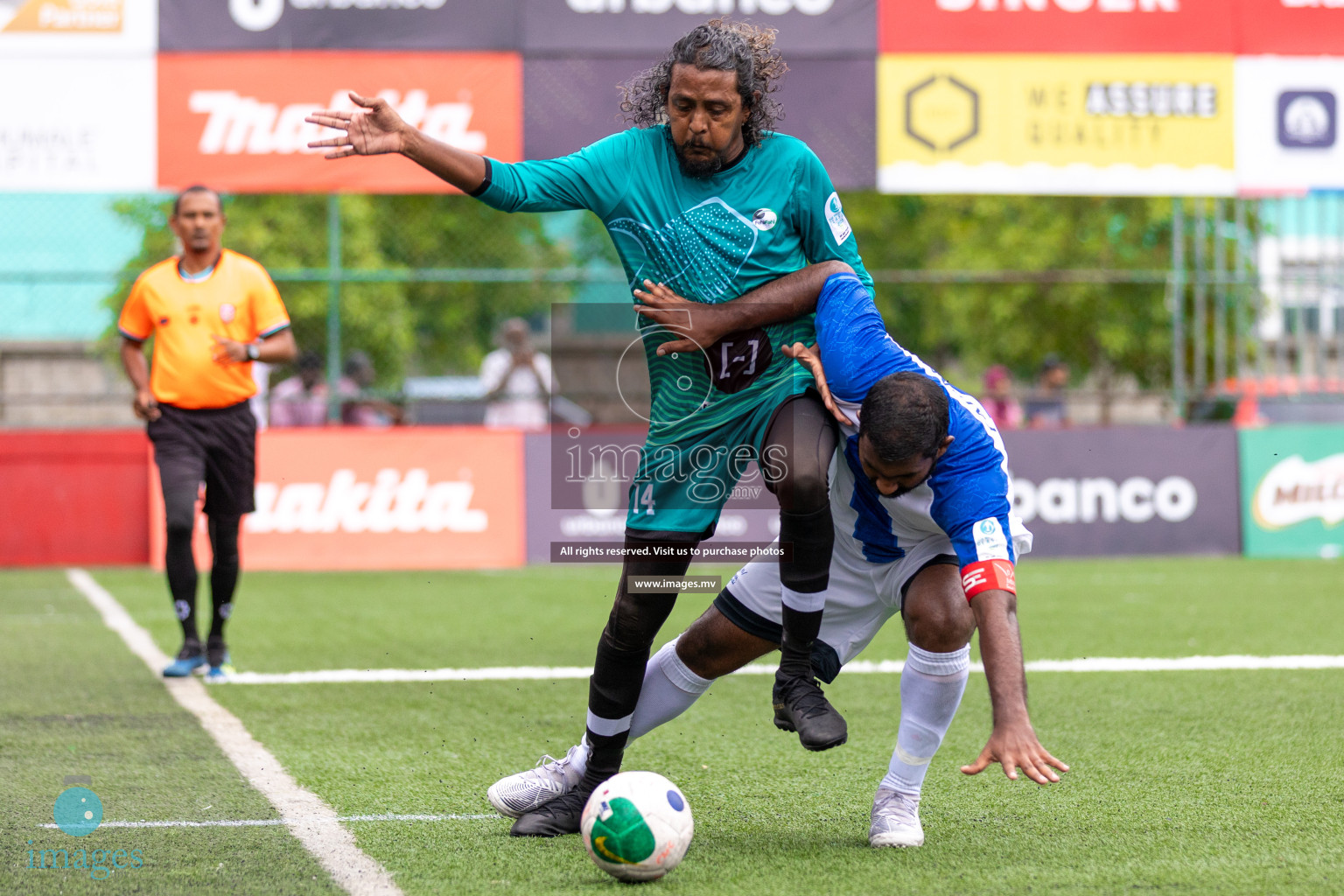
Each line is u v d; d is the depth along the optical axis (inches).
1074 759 514.9
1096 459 1384.1
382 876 363.9
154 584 1165.7
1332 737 550.6
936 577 388.5
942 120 1266.0
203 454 727.1
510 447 1328.7
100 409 1499.8
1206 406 1465.3
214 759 518.3
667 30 1247.5
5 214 1492.4
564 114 1247.5
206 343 724.0
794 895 345.1
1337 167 1304.1
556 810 408.5
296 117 1233.4
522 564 1321.4
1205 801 447.2
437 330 2439.7
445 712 618.8
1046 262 2214.6
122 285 1626.5
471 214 2420.0
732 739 558.3
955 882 355.6
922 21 1262.3
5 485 1314.0
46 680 707.4
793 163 397.4
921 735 392.5
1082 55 1277.1
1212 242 1689.2
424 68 1238.9
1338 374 1430.9
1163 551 1386.6
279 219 2084.2
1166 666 737.0
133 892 348.8
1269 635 850.1
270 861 378.0
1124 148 1284.4
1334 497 1409.9
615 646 393.1
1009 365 2309.3
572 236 2674.7
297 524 1294.3
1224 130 1291.8
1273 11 1294.3
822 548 378.3
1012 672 335.6
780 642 404.8
